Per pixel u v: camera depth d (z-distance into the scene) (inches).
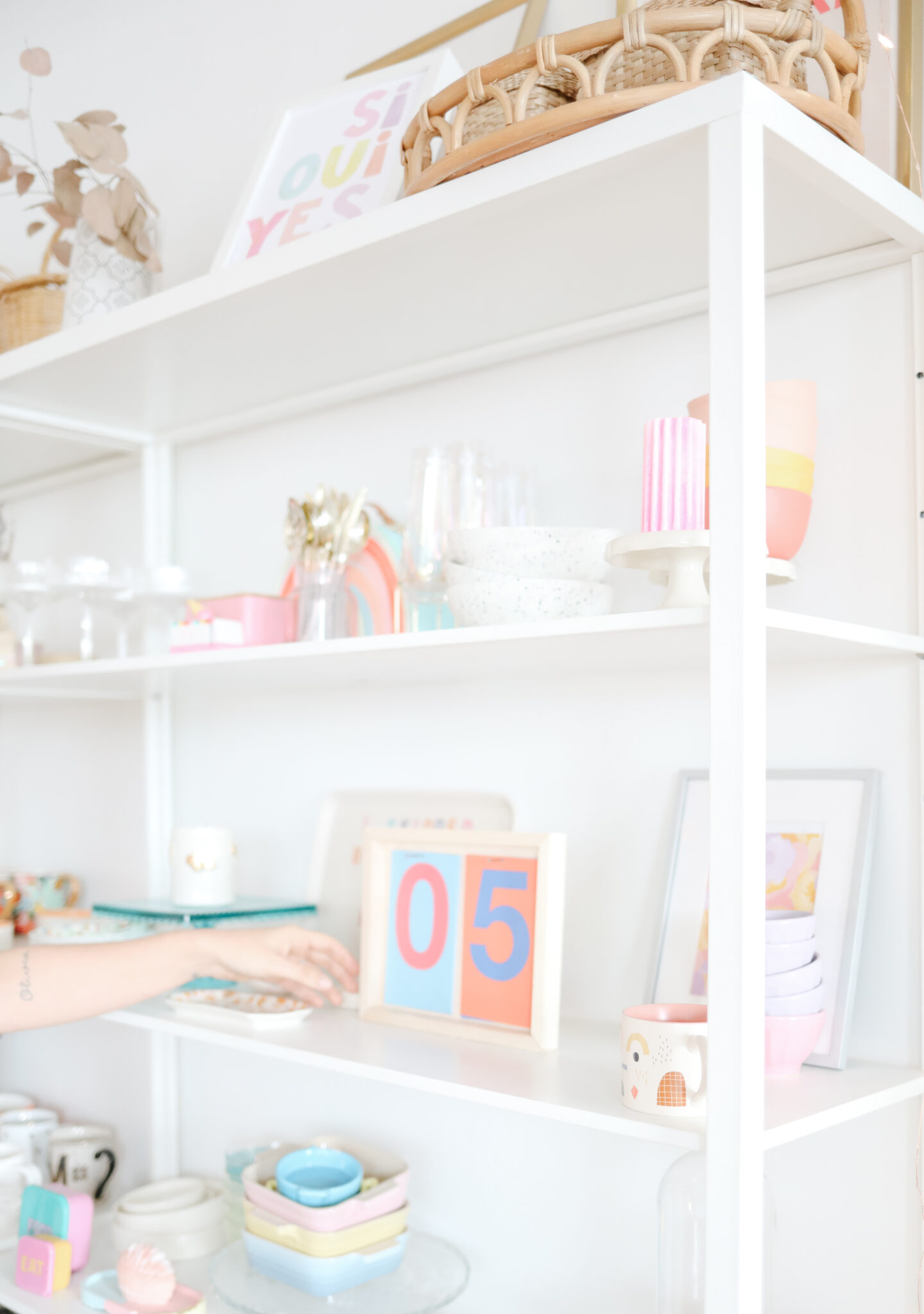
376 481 60.7
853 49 37.2
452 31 57.6
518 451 54.7
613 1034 47.6
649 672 50.1
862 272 44.3
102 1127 70.4
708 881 45.9
